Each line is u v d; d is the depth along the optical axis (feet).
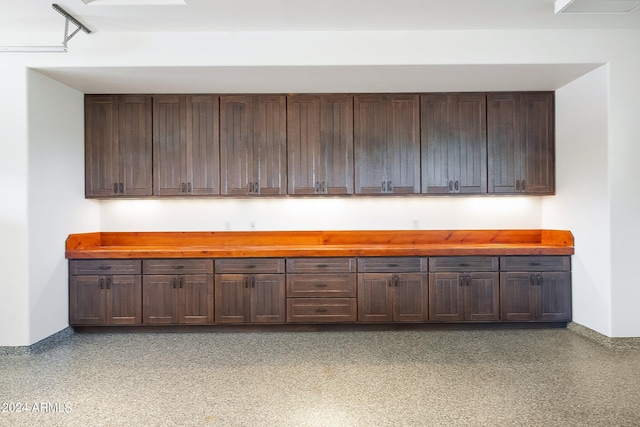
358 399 8.75
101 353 11.67
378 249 13.44
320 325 13.73
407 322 13.60
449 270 13.56
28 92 11.68
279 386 9.42
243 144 14.29
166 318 13.48
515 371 10.16
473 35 11.75
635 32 11.81
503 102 14.37
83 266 13.43
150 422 7.84
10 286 11.57
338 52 11.73
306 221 15.47
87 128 14.20
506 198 15.51
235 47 11.69
